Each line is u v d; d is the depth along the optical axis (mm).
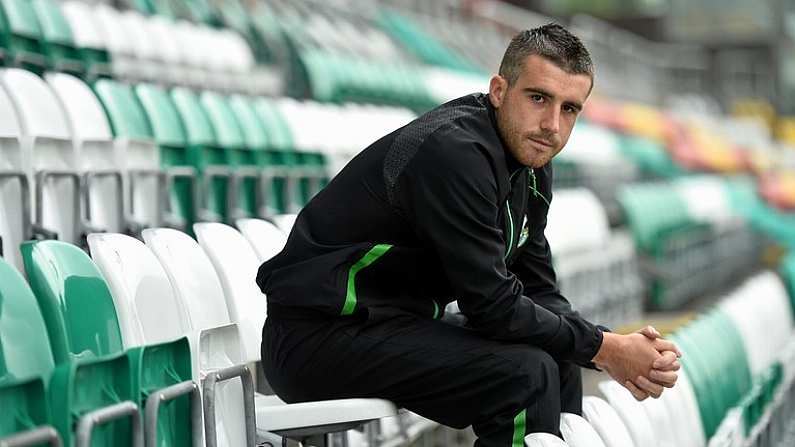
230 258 4668
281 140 8555
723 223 18250
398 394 4164
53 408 3189
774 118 31719
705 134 27469
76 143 5621
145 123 6742
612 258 12445
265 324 4324
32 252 3596
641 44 30984
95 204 5738
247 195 7559
